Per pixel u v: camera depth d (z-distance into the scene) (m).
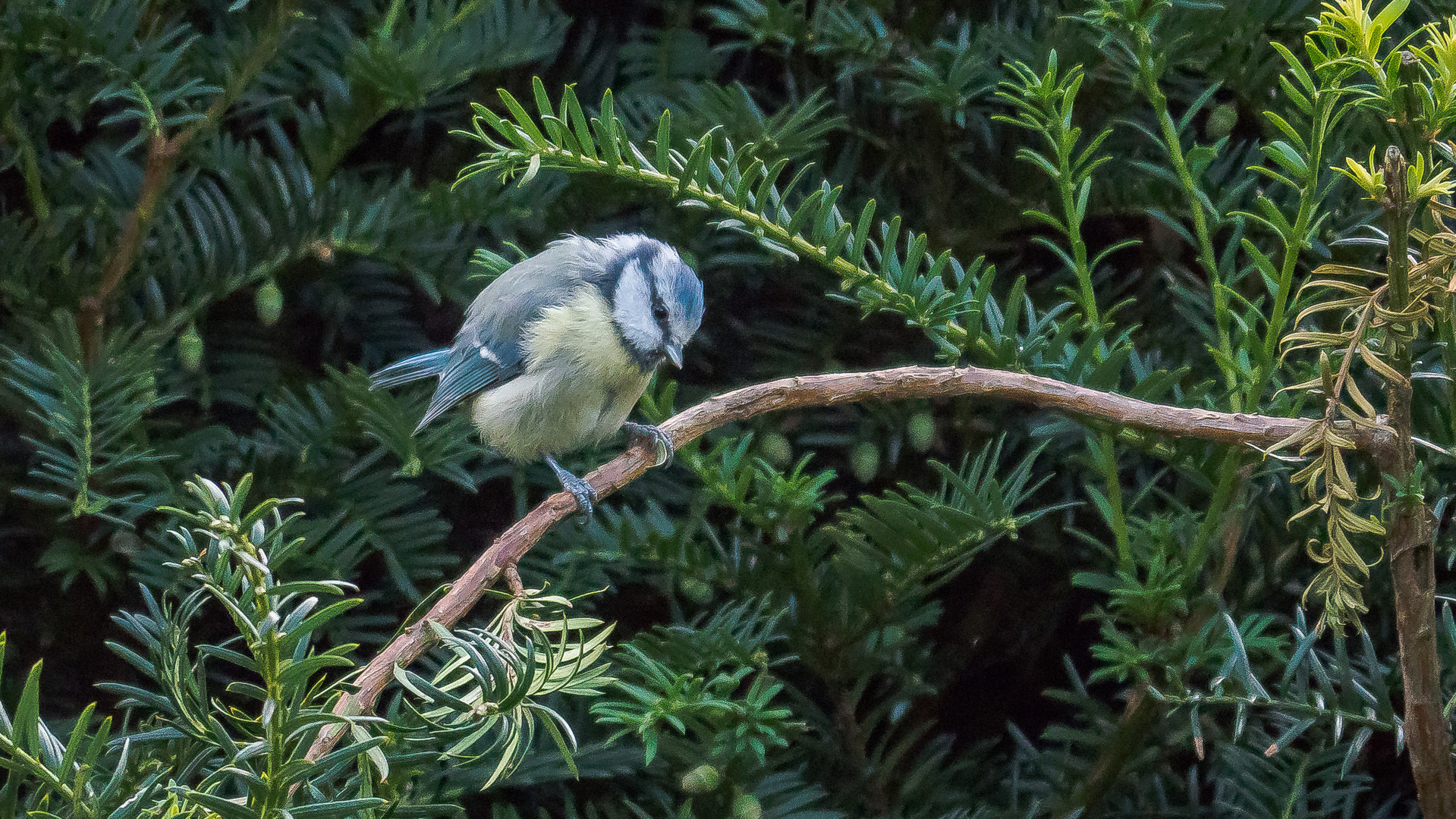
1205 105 3.85
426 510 3.40
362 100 3.42
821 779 3.29
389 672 1.74
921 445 3.56
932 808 3.29
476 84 3.93
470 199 3.53
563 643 1.76
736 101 3.31
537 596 1.93
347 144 3.51
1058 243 4.06
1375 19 2.02
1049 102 2.75
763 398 2.40
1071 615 3.89
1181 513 3.16
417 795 2.82
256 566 1.45
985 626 3.84
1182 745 3.17
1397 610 2.02
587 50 4.08
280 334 3.86
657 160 2.64
